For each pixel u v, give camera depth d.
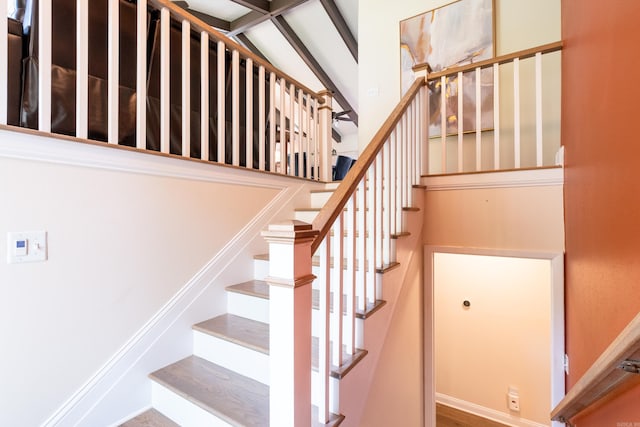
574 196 1.61
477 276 3.76
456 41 3.05
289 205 2.51
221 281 1.97
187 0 4.73
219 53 1.97
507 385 3.57
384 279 1.62
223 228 2.00
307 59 5.79
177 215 1.75
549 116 2.65
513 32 2.81
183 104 1.78
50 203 1.29
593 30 1.27
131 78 1.66
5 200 1.17
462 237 2.20
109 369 1.46
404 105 1.90
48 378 1.29
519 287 3.53
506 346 3.58
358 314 1.41
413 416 2.20
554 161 2.63
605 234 1.09
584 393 0.95
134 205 1.56
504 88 2.84
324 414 1.15
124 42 1.63
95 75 1.51
